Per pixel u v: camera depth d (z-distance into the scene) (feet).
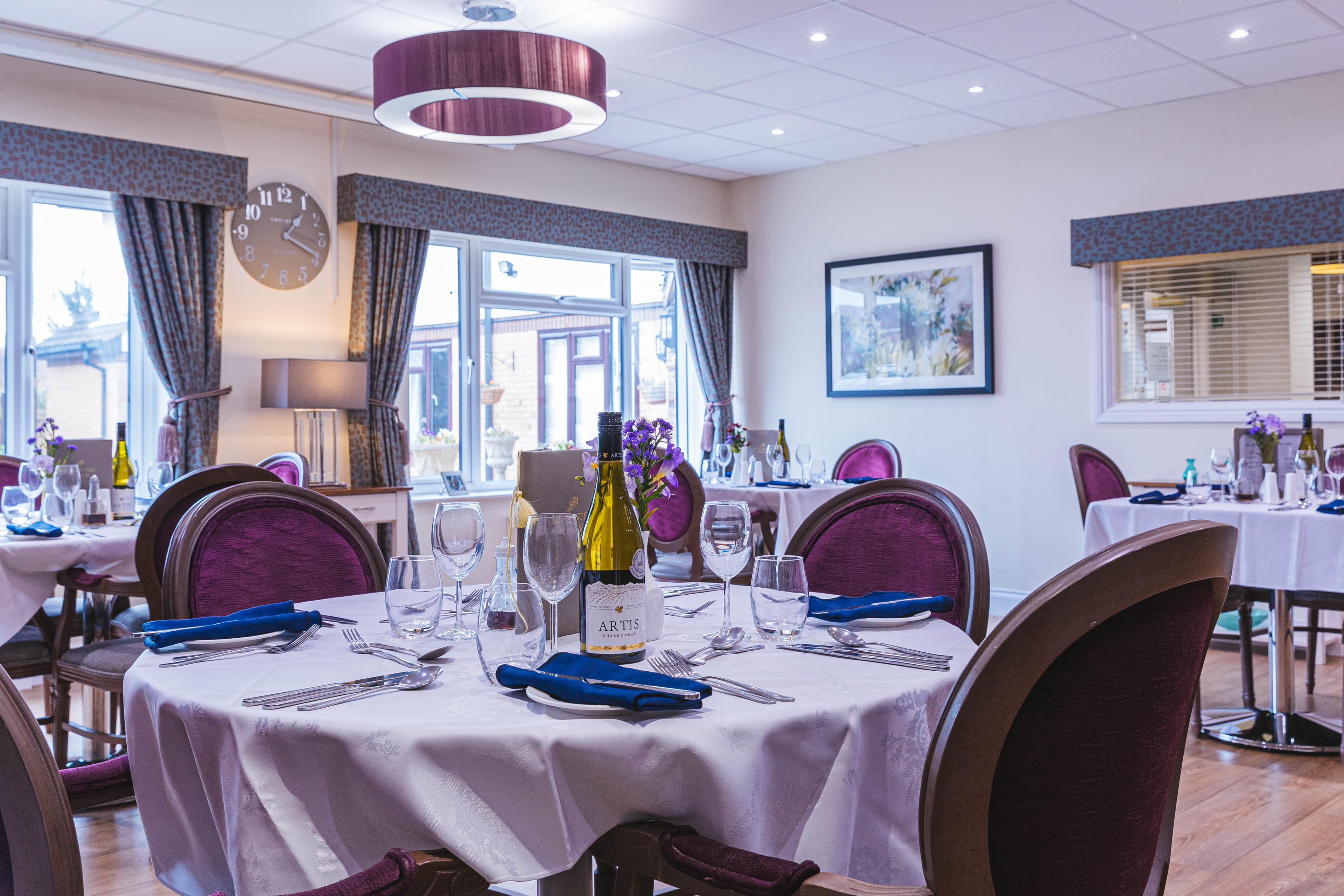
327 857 4.04
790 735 4.11
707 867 3.83
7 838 3.37
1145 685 3.48
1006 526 22.79
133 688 4.83
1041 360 22.22
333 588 7.82
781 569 5.28
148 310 17.79
